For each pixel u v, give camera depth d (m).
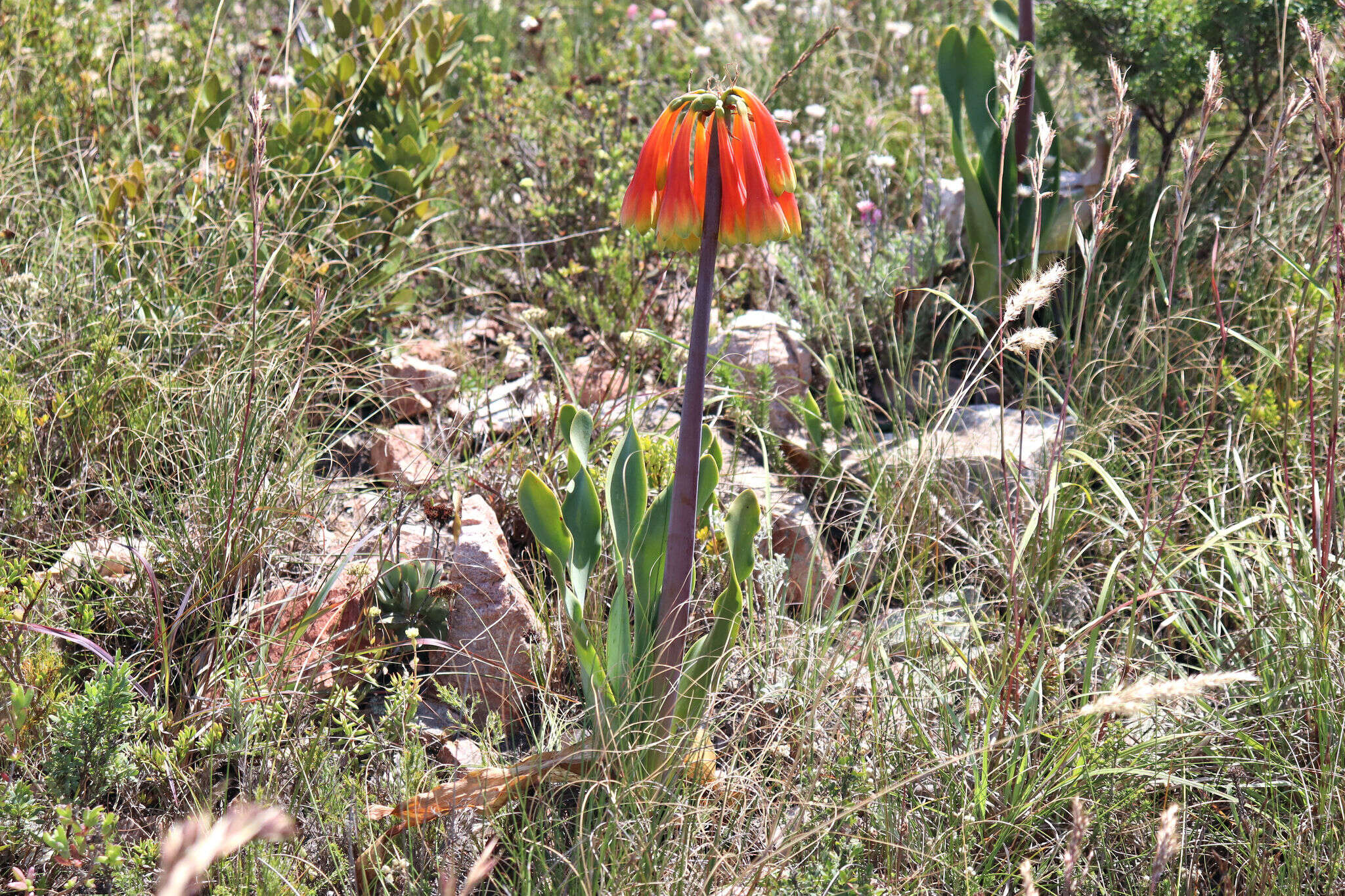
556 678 2.60
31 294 3.20
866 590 3.00
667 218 1.82
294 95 4.46
